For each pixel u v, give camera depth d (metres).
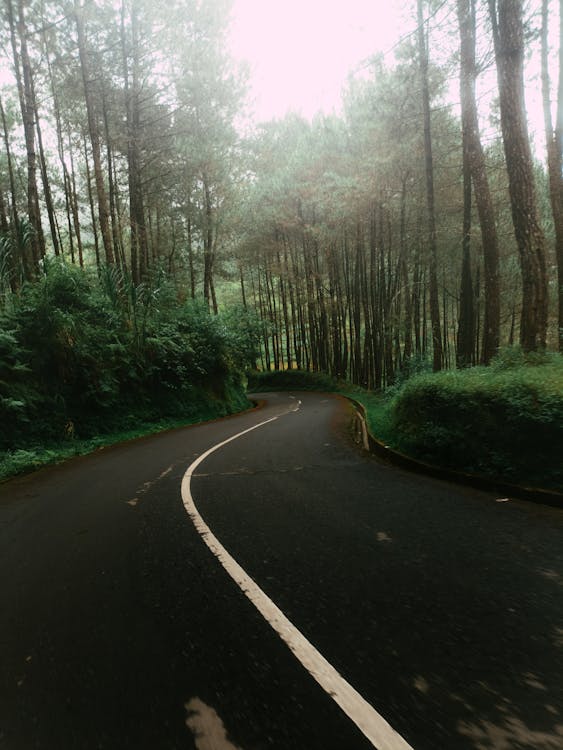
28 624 2.84
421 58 14.17
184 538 4.36
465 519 4.45
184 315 20.77
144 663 2.35
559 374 5.92
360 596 2.99
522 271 8.38
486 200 12.13
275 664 2.29
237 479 6.94
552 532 3.94
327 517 4.79
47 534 4.72
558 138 13.52
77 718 1.96
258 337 29.95
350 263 31.75
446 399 6.68
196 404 18.53
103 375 13.01
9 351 10.46
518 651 2.28
